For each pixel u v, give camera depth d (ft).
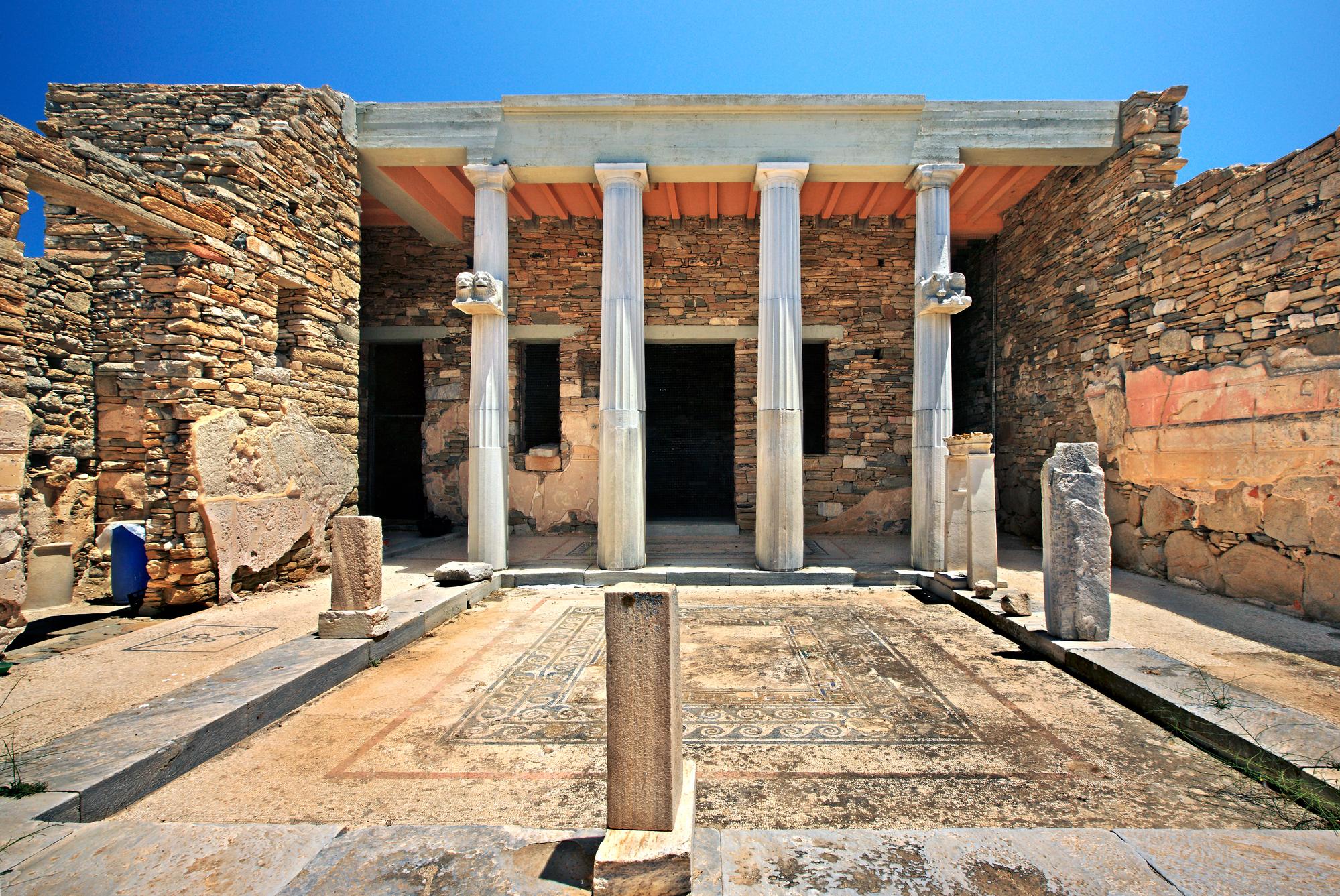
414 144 22.94
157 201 15.96
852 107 21.84
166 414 16.99
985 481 18.80
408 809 8.48
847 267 31.07
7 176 12.65
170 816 8.29
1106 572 14.02
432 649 15.25
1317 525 15.40
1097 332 23.20
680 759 6.75
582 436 30.99
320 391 21.90
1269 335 16.48
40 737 9.84
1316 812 8.11
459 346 31.53
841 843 6.85
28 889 6.21
